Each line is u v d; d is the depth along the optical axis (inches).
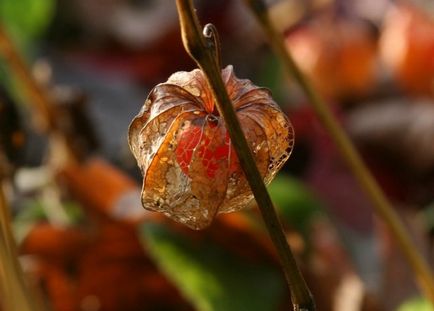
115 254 27.8
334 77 38.5
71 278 27.8
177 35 44.7
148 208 16.9
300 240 27.4
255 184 16.1
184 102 17.0
